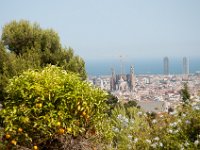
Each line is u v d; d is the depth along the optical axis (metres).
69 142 5.22
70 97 5.11
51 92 5.07
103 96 5.57
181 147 6.24
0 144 5.18
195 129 6.53
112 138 6.25
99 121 5.55
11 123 5.05
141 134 6.77
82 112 5.24
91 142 5.46
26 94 5.11
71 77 5.33
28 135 5.08
